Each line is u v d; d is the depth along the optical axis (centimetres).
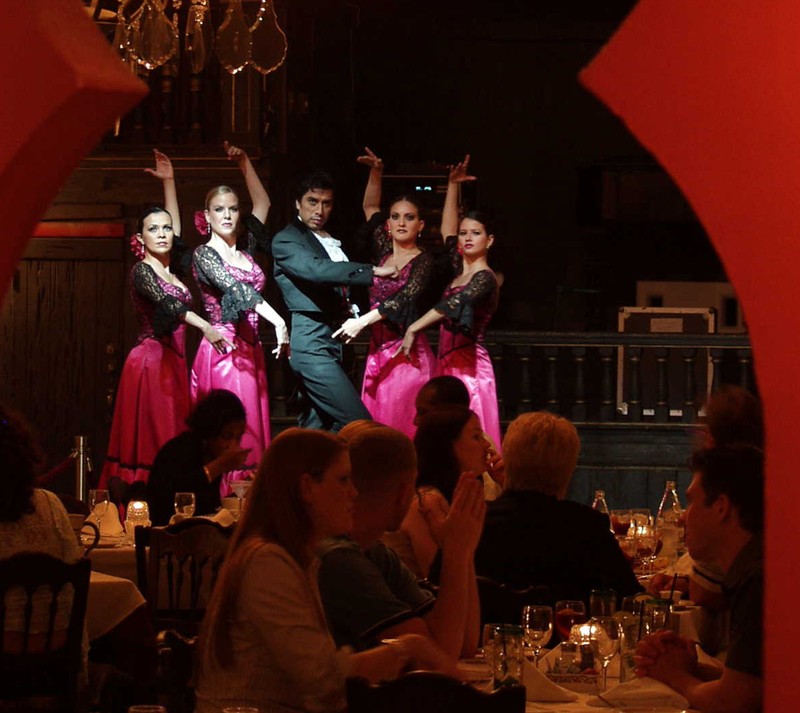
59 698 490
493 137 1655
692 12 251
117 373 1192
